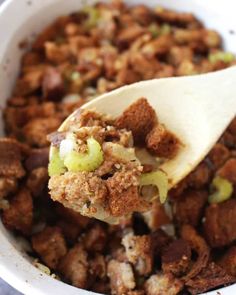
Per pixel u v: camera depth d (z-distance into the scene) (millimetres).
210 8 351
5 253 239
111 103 277
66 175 245
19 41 333
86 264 273
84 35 362
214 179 302
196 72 337
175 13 361
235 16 342
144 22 364
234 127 312
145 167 265
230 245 284
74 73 344
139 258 270
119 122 268
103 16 361
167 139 269
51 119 315
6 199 278
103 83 334
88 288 272
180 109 281
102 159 246
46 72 336
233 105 278
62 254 277
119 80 330
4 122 319
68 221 287
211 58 351
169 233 290
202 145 274
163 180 265
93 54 345
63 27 358
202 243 277
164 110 282
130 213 268
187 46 359
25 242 280
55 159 254
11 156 282
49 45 341
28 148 297
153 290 260
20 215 275
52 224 293
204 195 299
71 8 356
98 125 261
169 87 283
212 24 358
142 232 292
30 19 335
